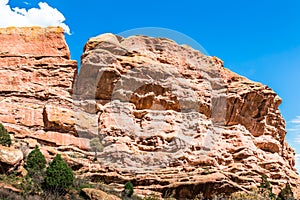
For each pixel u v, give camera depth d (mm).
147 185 32156
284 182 40031
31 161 27500
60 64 39188
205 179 32500
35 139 34094
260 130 44312
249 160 40000
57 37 40219
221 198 32094
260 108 44844
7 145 28922
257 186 36312
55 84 38312
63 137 34719
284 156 46656
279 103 47500
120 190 30547
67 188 25750
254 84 45344
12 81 37375
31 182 25547
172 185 31875
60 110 35812
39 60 39062
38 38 39844
